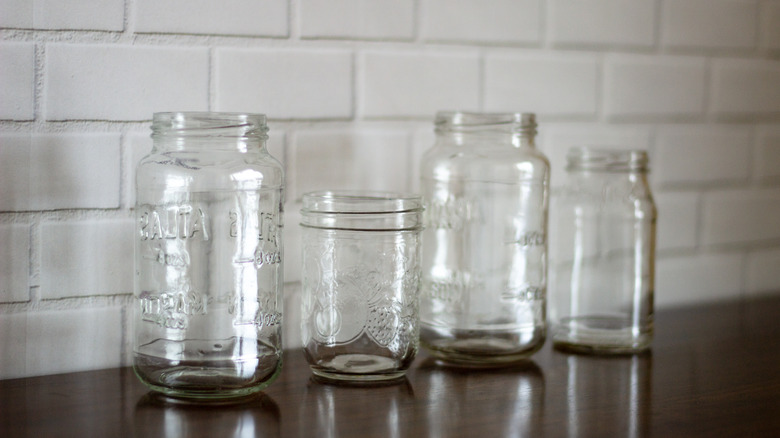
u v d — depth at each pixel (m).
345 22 1.03
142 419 0.76
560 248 1.10
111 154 0.90
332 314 0.88
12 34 0.84
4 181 0.85
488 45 1.14
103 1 0.88
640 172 1.09
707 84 1.36
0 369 0.87
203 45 0.94
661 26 1.30
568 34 1.21
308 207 0.89
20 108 0.85
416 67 1.09
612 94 1.26
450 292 0.99
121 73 0.90
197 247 0.82
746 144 1.41
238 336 0.82
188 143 0.83
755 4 1.40
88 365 0.92
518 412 0.79
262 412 0.78
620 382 0.91
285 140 1.00
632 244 1.07
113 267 0.92
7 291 0.86
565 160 1.22
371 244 0.88
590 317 1.08
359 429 0.74
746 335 1.15
